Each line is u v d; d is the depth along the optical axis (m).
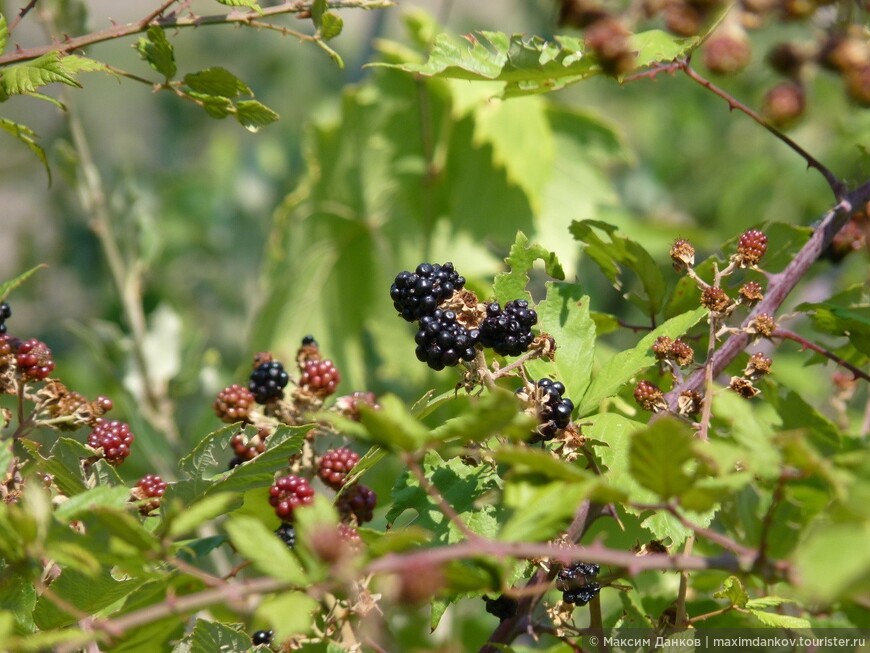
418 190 1.25
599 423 0.84
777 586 0.91
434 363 0.82
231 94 0.87
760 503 0.93
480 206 1.22
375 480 1.09
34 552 0.77
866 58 0.85
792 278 0.87
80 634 0.75
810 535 0.88
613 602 1.00
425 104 1.23
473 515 0.83
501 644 0.83
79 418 0.84
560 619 0.84
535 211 1.19
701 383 0.86
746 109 0.87
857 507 0.73
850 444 0.92
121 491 0.79
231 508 0.84
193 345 1.19
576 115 1.24
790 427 0.93
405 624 1.02
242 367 1.23
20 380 0.84
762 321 0.85
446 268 0.83
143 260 1.19
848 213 0.87
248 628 0.92
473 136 1.22
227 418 0.84
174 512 0.76
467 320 0.83
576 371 0.86
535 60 0.86
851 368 0.87
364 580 0.81
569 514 0.76
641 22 0.89
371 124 1.25
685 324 0.85
